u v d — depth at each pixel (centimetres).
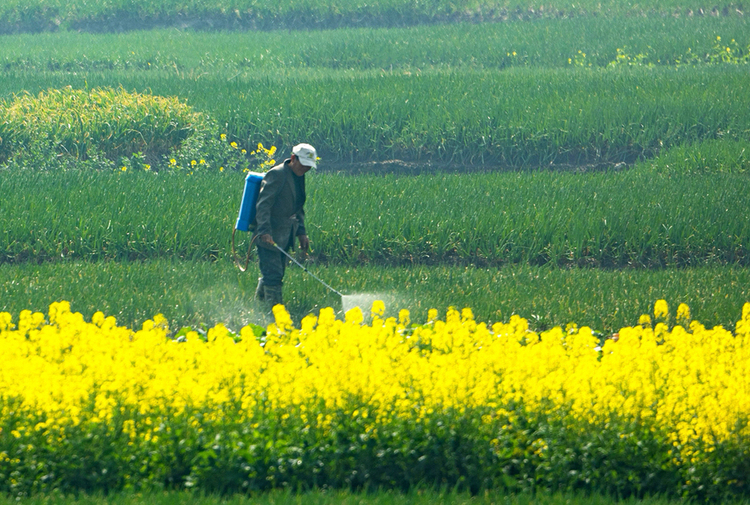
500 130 5903
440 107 6175
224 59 9275
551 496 1366
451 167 5878
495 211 3797
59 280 2756
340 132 5991
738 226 3606
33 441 1360
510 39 9900
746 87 6800
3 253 3325
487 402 1473
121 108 5716
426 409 1452
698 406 1460
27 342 1614
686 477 1421
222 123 6050
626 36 9819
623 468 1417
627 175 4797
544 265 3459
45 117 5575
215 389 1462
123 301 2509
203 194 4056
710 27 10119
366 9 11994
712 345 1711
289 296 2720
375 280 2927
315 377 1475
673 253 3569
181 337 2077
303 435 1419
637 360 1583
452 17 11994
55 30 11775
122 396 1424
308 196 4034
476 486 1415
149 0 12025
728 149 5194
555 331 1650
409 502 1298
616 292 2772
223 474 1370
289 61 9294
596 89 6806
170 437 1389
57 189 4016
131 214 3559
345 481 1398
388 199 4034
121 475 1364
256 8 11956
